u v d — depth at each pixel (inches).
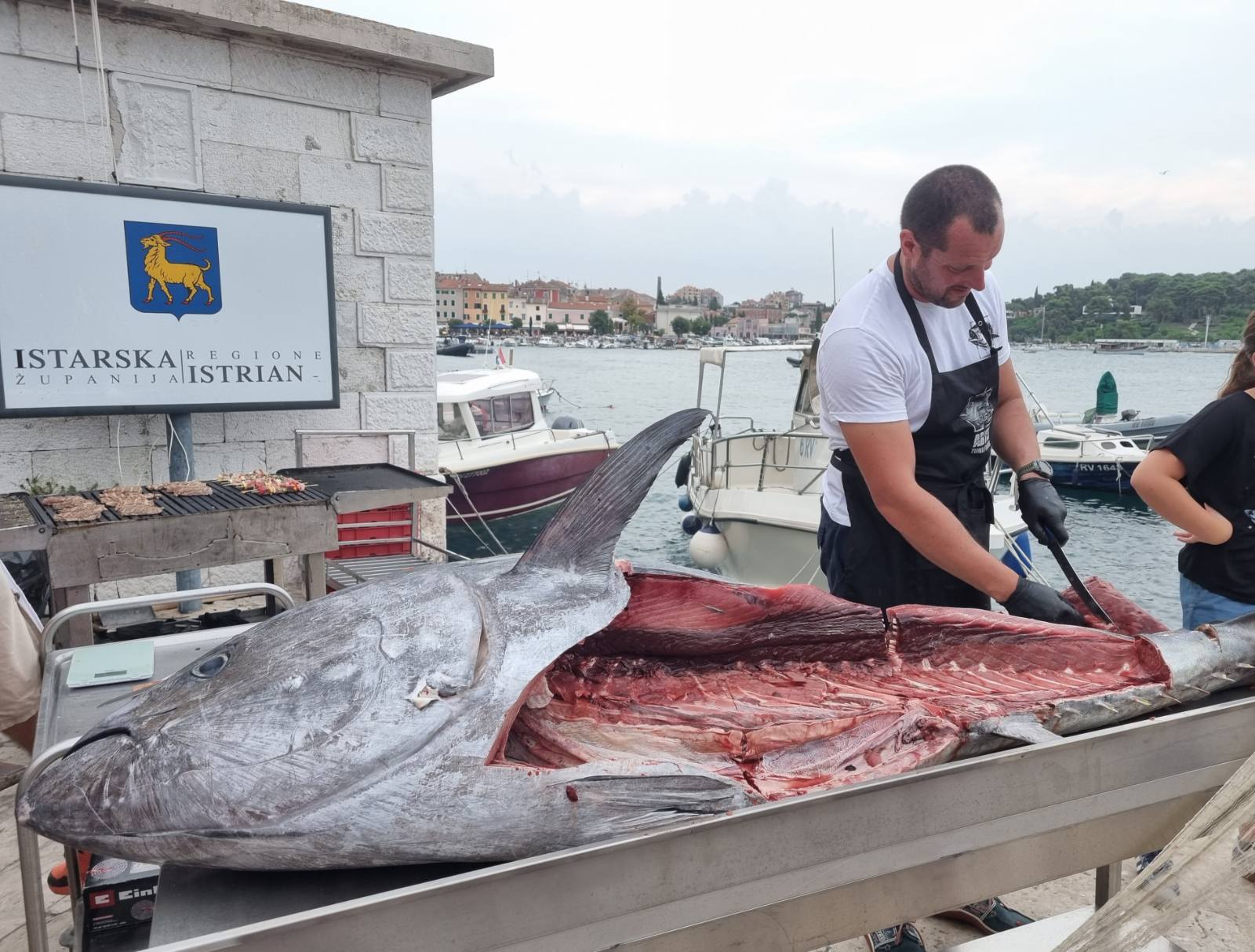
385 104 230.2
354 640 53.8
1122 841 65.3
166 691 54.6
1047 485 96.3
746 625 79.0
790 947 54.2
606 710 72.0
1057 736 69.3
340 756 49.9
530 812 52.3
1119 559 446.6
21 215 174.6
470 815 51.2
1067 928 84.5
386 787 50.0
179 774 48.6
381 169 231.8
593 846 47.6
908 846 56.8
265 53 211.9
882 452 88.7
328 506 161.9
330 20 209.8
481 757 52.4
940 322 92.4
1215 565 108.0
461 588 59.6
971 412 95.9
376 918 43.6
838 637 80.9
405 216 237.0
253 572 225.0
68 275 180.5
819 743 69.0
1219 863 52.4
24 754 144.6
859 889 55.9
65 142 191.0
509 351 526.3
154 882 65.8
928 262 85.8
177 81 201.9
